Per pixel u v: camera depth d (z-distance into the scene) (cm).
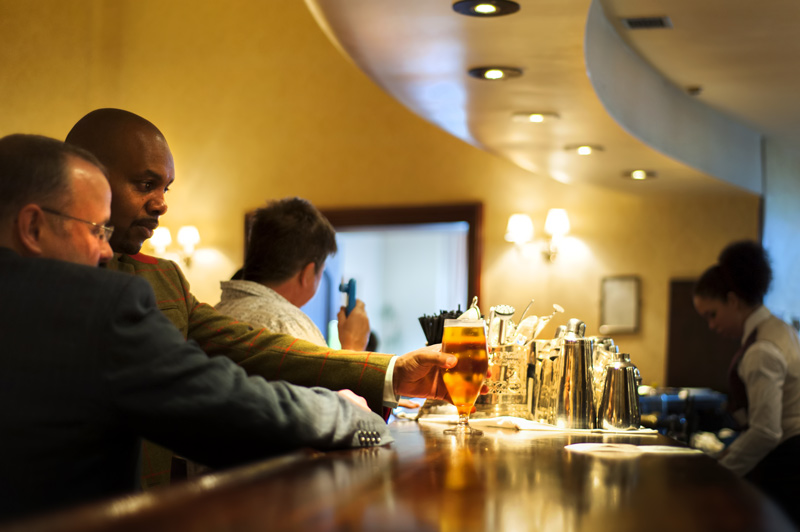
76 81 798
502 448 133
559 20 335
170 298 187
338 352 168
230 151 854
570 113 473
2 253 116
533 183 760
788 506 342
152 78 878
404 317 1563
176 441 114
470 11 330
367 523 73
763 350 344
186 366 112
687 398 571
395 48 384
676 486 97
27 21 762
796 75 515
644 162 586
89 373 109
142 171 186
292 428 117
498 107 475
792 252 722
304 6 836
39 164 122
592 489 94
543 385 180
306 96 829
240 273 265
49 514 65
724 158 641
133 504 71
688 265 732
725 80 536
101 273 115
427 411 198
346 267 1488
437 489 92
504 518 77
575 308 751
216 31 862
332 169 814
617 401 170
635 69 495
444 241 1546
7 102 745
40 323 110
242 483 89
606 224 752
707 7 402
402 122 794
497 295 758
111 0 870
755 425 342
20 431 108
